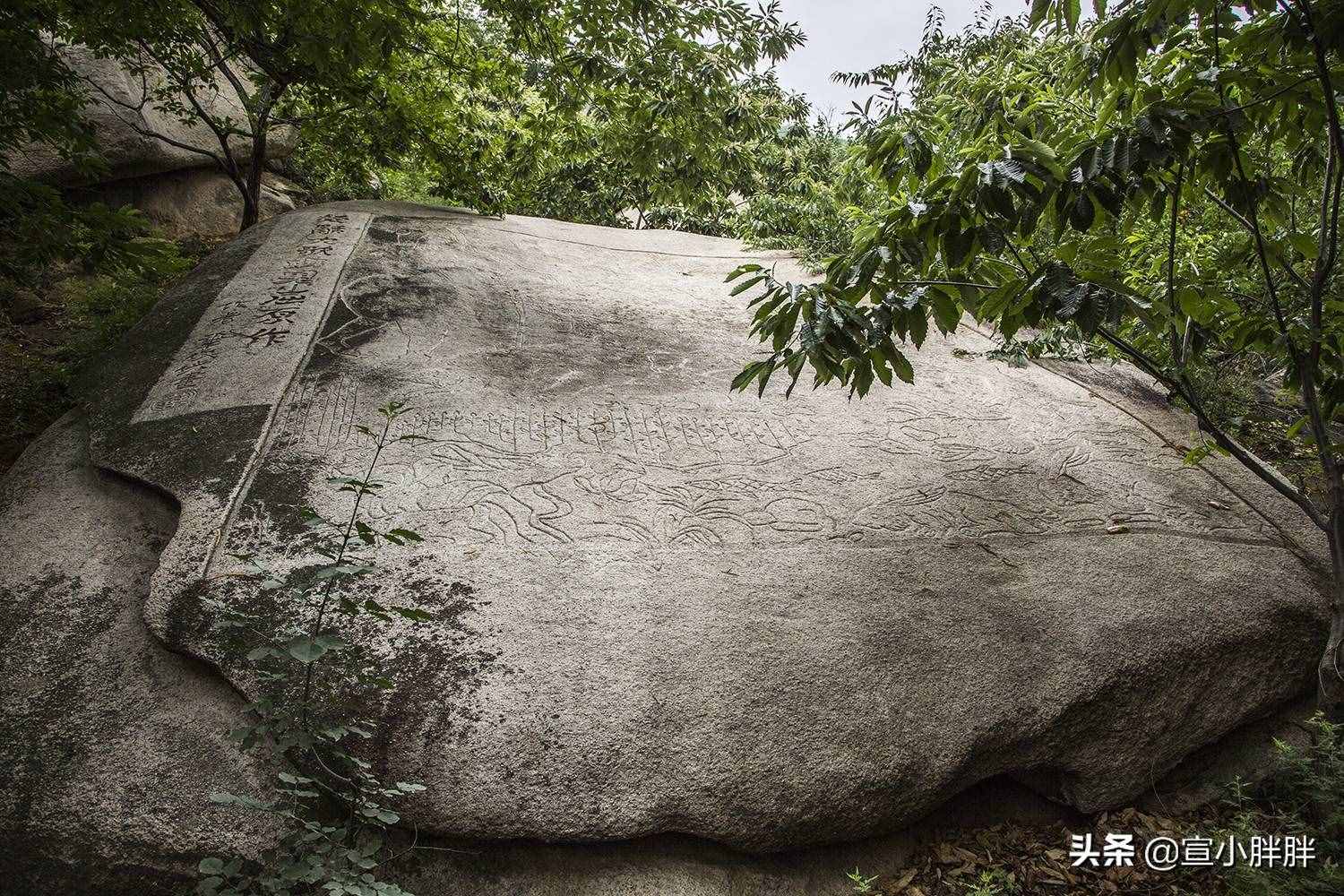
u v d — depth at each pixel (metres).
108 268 3.99
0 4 4.07
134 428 3.82
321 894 2.46
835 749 2.86
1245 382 5.54
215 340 4.37
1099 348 4.82
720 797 2.72
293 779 2.14
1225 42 2.88
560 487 3.63
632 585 3.21
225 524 3.27
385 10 4.90
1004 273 2.79
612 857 2.72
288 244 5.38
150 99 6.78
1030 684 3.12
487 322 4.80
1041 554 3.59
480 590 3.11
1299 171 3.48
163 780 2.64
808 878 2.83
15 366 5.49
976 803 3.17
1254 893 2.49
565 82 6.09
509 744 2.70
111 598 3.14
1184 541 3.71
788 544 3.49
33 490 3.64
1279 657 3.40
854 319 2.58
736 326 5.14
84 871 2.51
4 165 3.90
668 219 9.47
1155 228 4.80
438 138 7.48
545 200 9.37
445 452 3.71
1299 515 3.98
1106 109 2.77
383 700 2.75
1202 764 3.31
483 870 2.64
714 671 2.97
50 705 2.81
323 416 3.85
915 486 3.88
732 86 6.44
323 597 3.00
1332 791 2.84
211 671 2.91
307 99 7.27
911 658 3.12
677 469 3.84
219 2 5.05
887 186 2.97
